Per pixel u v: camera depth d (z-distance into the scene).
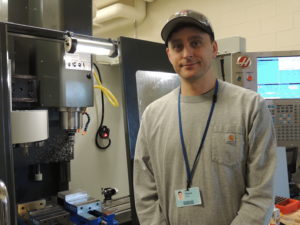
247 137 1.00
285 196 1.84
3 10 1.55
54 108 1.64
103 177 2.15
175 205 1.06
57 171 1.80
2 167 1.04
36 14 1.63
